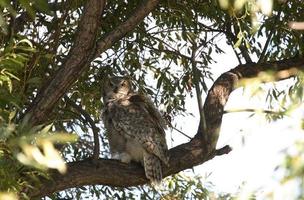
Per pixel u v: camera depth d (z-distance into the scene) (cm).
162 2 1211
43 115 874
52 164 427
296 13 1168
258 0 422
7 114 645
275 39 1179
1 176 677
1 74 664
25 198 748
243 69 1155
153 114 1166
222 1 460
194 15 1237
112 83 1210
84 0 1054
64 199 1264
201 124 1041
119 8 1171
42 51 938
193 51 1169
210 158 1037
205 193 1297
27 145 434
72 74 875
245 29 1108
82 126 1209
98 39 952
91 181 932
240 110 480
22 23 1002
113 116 1164
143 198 1332
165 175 1041
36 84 923
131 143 1116
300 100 469
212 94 1095
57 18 1026
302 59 1188
